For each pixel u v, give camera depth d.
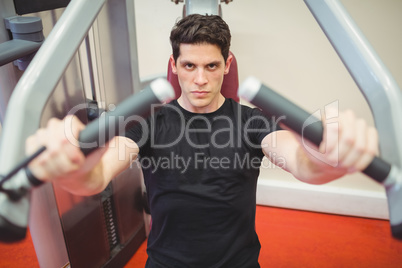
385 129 0.66
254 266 1.15
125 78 1.76
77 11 0.80
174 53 0.94
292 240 2.22
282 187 2.40
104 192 1.92
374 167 0.50
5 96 1.38
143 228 2.21
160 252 1.15
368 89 0.72
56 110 1.49
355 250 2.14
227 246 1.11
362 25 1.88
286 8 1.92
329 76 2.03
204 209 1.07
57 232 1.68
